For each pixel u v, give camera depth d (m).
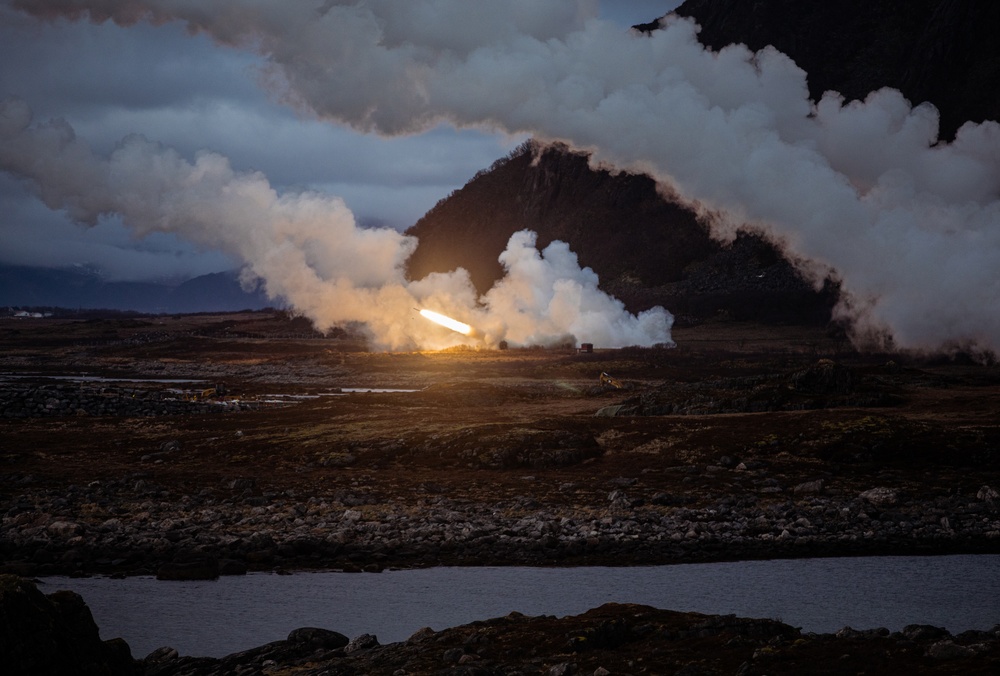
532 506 74.44
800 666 28.94
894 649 30.16
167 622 45.44
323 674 31.72
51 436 111.06
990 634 32.19
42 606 27.78
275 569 56.47
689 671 29.09
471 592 51.66
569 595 51.09
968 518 70.94
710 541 64.38
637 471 87.94
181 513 71.94
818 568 57.69
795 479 83.19
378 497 78.12
